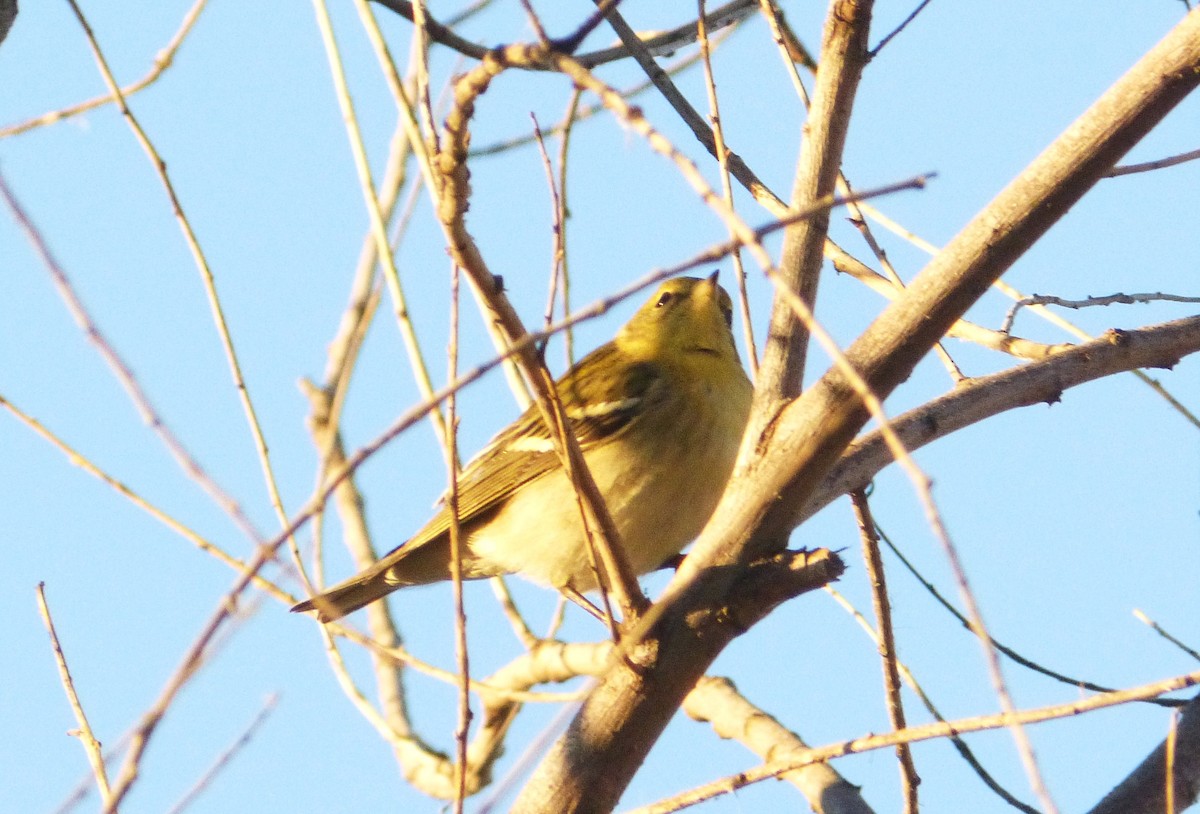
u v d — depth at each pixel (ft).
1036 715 22.02
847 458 30.58
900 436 30.94
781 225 17.40
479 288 24.21
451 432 24.94
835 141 27.73
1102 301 32.68
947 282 25.95
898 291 32.27
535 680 42.24
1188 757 29.81
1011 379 31.91
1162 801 29.40
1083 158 25.14
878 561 27.68
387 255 34.68
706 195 16.63
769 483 27.27
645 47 34.94
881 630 28.04
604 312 18.15
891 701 28.22
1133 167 30.35
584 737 28.53
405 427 19.49
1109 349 32.40
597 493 26.73
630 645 23.54
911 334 26.25
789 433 27.40
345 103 35.24
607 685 28.35
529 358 25.02
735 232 16.46
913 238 32.99
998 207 25.64
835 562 27.12
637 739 28.40
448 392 19.36
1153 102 24.77
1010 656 31.73
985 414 31.71
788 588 27.32
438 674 34.19
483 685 33.88
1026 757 17.16
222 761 24.26
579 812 28.45
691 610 27.71
